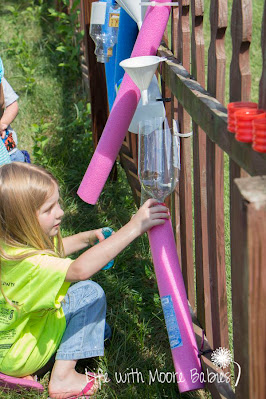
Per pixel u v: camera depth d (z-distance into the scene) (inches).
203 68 76.2
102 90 134.3
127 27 93.7
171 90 83.2
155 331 96.7
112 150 85.4
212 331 79.4
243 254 46.6
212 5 67.5
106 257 73.7
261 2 221.9
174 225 97.7
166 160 79.8
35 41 221.5
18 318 79.5
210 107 64.6
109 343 94.9
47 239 78.3
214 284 75.6
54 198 77.4
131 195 137.5
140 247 116.8
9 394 84.7
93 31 106.7
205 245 80.3
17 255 75.5
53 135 163.3
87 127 159.6
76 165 150.8
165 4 79.3
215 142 63.2
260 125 48.9
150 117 90.0
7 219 74.9
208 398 82.9
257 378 49.2
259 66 191.5
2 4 251.6
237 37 60.0
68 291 91.1
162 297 75.7
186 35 81.2
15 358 81.3
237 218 53.9
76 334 86.4
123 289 106.9
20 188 74.2
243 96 60.8
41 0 237.1
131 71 76.5
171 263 75.7
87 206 135.1
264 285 46.4
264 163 49.9
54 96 186.5
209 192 72.9
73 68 194.1
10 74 197.0
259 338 47.9
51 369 90.8
